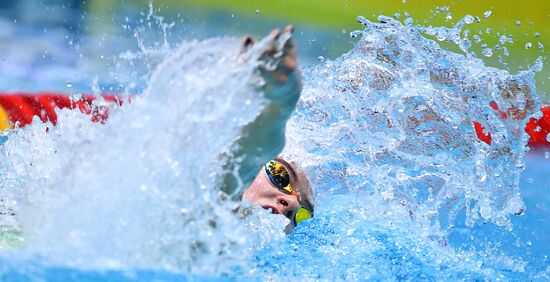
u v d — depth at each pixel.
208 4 23.69
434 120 9.07
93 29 19.75
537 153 15.45
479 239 9.16
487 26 23.28
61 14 20.80
